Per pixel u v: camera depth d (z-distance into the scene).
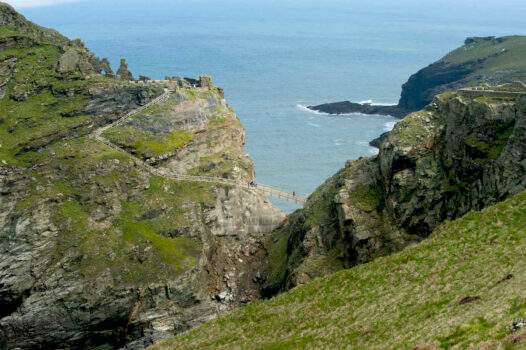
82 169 112.06
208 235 120.62
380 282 70.62
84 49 142.38
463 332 48.00
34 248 100.25
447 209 100.75
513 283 54.12
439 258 69.69
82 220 105.88
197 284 109.62
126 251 105.81
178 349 73.62
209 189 125.56
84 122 122.62
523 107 90.38
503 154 91.06
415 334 52.62
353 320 63.59
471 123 99.81
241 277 121.56
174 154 126.56
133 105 130.50
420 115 109.81
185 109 133.62
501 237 67.88
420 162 104.75
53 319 98.62
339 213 109.62
